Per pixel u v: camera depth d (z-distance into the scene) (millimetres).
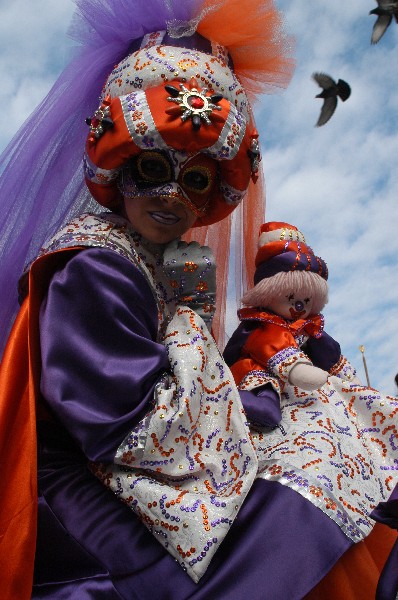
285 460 1511
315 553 1332
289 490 1421
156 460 1412
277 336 1812
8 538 1317
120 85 1681
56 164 1806
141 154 1632
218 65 1726
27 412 1437
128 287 1522
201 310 1644
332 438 1616
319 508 1396
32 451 1357
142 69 1656
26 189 1777
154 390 1460
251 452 1452
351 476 1550
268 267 1910
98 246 1560
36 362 1485
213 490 1447
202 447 1484
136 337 1476
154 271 1712
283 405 1771
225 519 1348
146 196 1647
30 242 1752
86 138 1803
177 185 1646
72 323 1474
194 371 1499
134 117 1573
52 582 1352
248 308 1946
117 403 1429
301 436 1613
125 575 1326
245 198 2086
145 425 1406
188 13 1801
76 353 1442
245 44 1876
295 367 1728
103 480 1436
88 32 1897
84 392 1428
